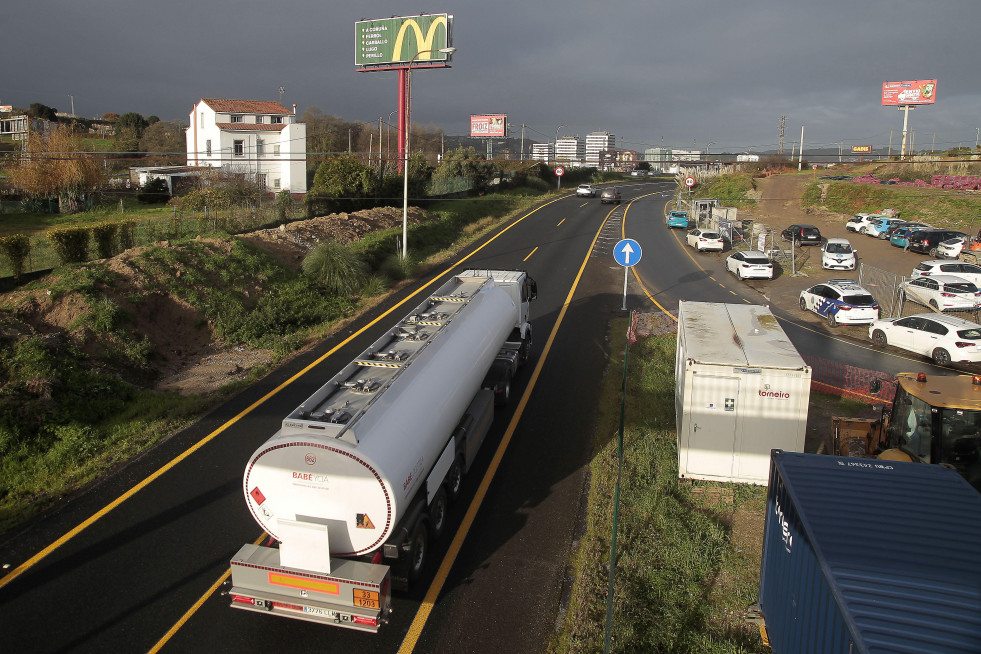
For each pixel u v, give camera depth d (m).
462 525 9.82
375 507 7.21
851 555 5.45
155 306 18.20
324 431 7.30
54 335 14.94
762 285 28.55
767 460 10.62
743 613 7.82
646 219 49.72
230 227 30.92
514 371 15.71
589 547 9.12
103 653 7.25
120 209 42.16
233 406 14.10
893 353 18.91
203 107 62.31
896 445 9.70
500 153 157.50
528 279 17.34
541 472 11.50
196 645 7.41
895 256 34.47
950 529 5.84
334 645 7.42
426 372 9.45
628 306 23.86
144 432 12.73
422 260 31.53
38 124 87.25
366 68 59.66
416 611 7.96
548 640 7.50
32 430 12.23
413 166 47.59
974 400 8.65
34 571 8.66
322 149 81.44
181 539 9.41
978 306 21.25
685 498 10.52
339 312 21.72
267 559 7.43
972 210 42.81
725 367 10.45
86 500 10.41
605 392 15.22
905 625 4.68
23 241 17.97
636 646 7.27
